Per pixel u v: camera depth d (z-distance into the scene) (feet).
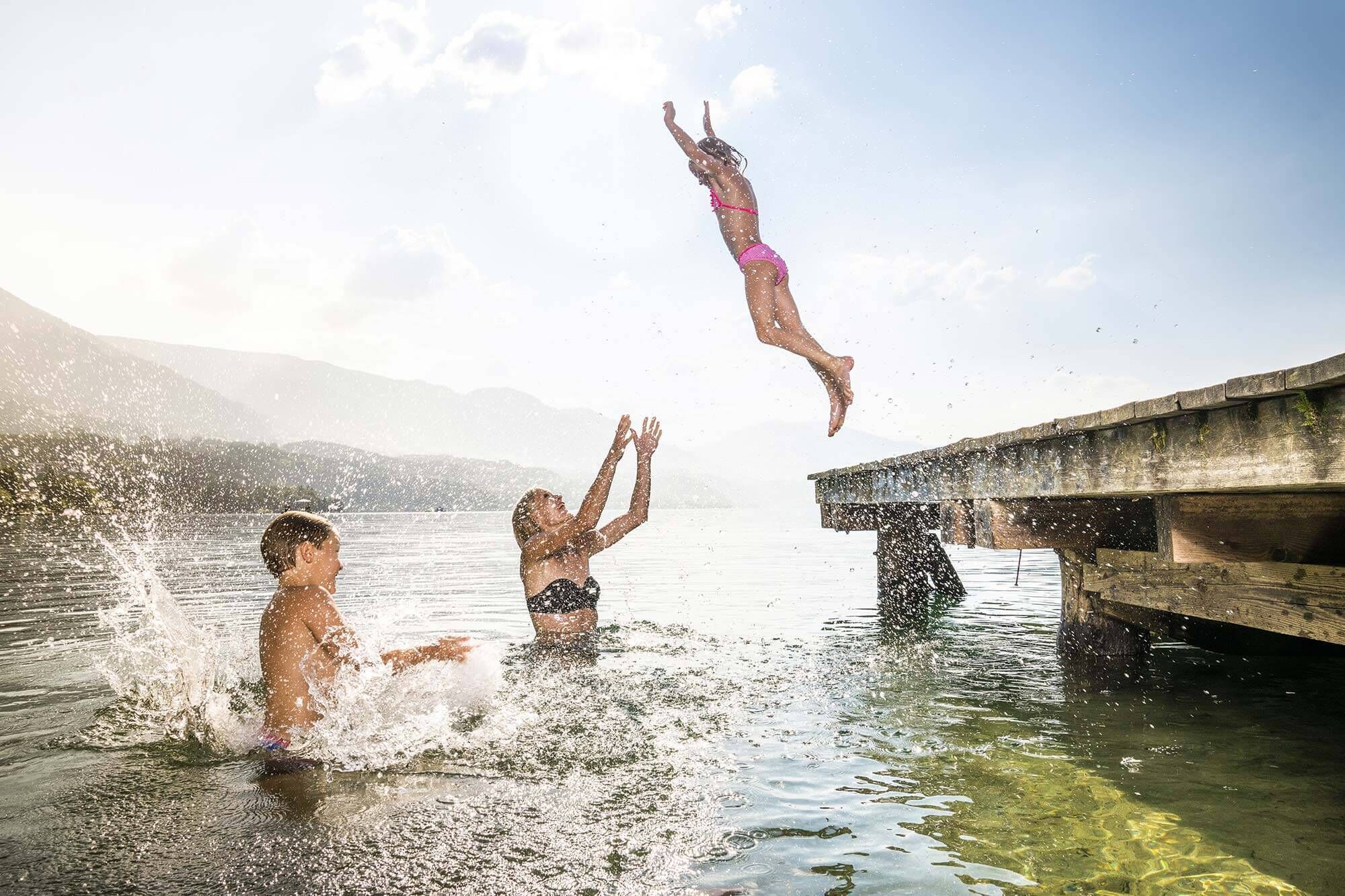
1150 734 11.38
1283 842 7.62
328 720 10.96
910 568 28.96
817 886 6.61
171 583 32.58
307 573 11.44
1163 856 7.32
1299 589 9.83
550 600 18.15
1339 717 12.37
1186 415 10.05
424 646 12.95
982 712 12.64
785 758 10.19
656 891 6.40
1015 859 7.26
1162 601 12.84
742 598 29.17
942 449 18.80
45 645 17.95
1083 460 12.71
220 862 6.63
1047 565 44.09
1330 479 7.82
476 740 10.68
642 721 11.80
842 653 17.70
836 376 15.56
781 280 16.33
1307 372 7.54
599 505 17.83
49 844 6.98
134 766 9.46
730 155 17.28
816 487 34.01
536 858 6.93
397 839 7.24
